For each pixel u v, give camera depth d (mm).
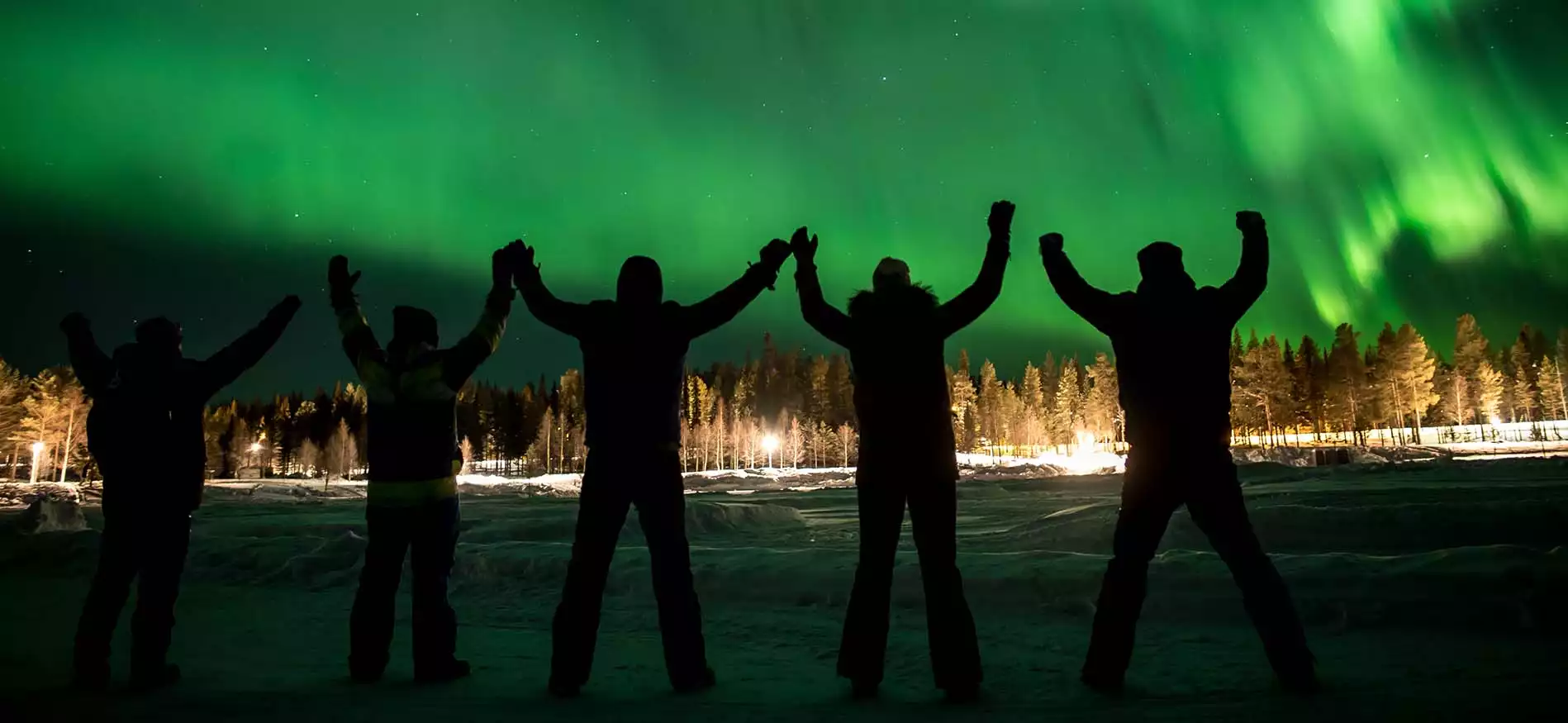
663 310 3309
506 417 92125
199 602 5926
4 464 77625
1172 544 6555
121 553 3328
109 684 3293
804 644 4266
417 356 3439
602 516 3152
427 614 3396
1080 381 113188
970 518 12453
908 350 3115
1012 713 2672
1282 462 42562
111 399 3389
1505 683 2957
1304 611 4172
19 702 2941
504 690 3186
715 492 29578
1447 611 3977
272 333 3586
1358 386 70000
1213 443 3031
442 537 3457
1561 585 3895
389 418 3455
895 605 5027
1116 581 3105
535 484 37969
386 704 2865
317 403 110250
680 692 3123
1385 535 6566
